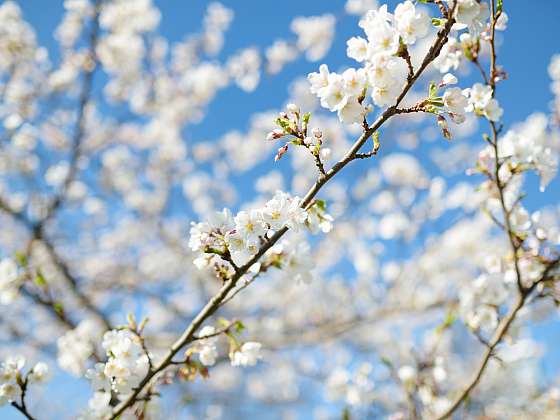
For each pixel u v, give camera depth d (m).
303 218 0.86
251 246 0.87
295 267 0.94
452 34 0.97
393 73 0.83
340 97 0.84
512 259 1.06
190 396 1.23
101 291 2.33
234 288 0.93
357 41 0.85
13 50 2.37
